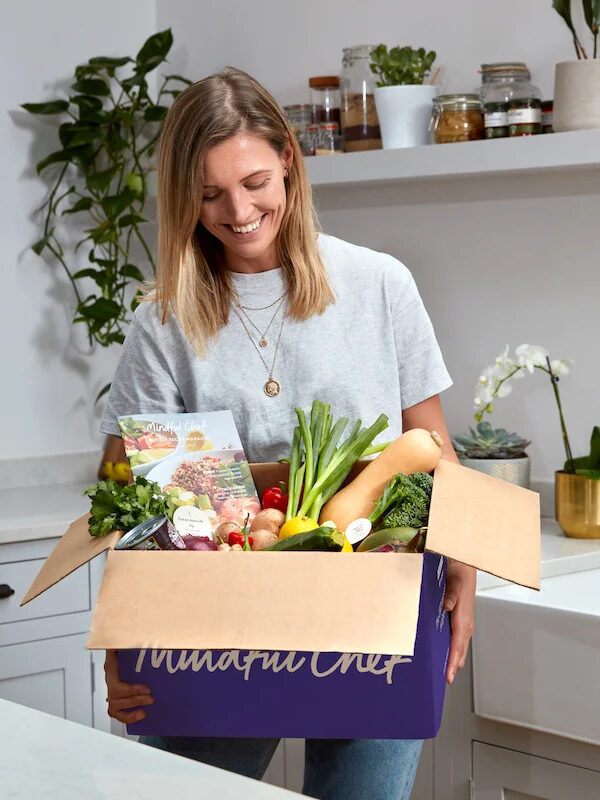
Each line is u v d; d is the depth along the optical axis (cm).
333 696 122
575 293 256
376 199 291
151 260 316
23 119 312
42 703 254
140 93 316
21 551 250
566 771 189
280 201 151
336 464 141
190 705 126
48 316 319
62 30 320
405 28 281
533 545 124
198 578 111
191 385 166
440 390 164
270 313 162
